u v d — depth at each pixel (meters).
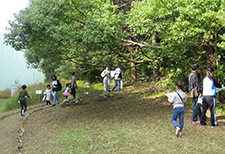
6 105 13.32
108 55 13.63
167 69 10.08
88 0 9.17
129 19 8.96
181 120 5.54
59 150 5.29
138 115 7.80
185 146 4.92
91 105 10.05
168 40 8.40
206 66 8.38
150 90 11.48
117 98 10.85
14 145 6.10
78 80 18.19
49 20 8.44
